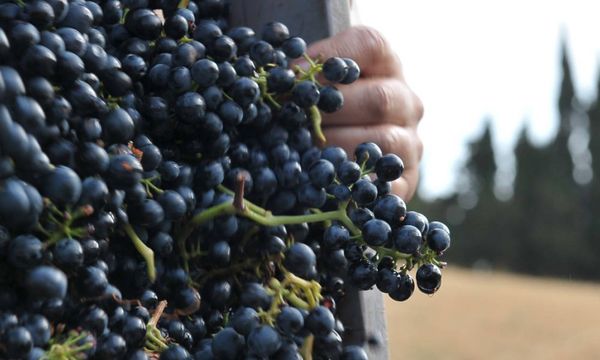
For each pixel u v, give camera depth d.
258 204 0.68
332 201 0.68
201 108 0.63
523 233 17.22
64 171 0.54
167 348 0.60
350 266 0.66
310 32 0.81
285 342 0.60
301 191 0.66
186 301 0.64
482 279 9.59
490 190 17.88
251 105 0.66
